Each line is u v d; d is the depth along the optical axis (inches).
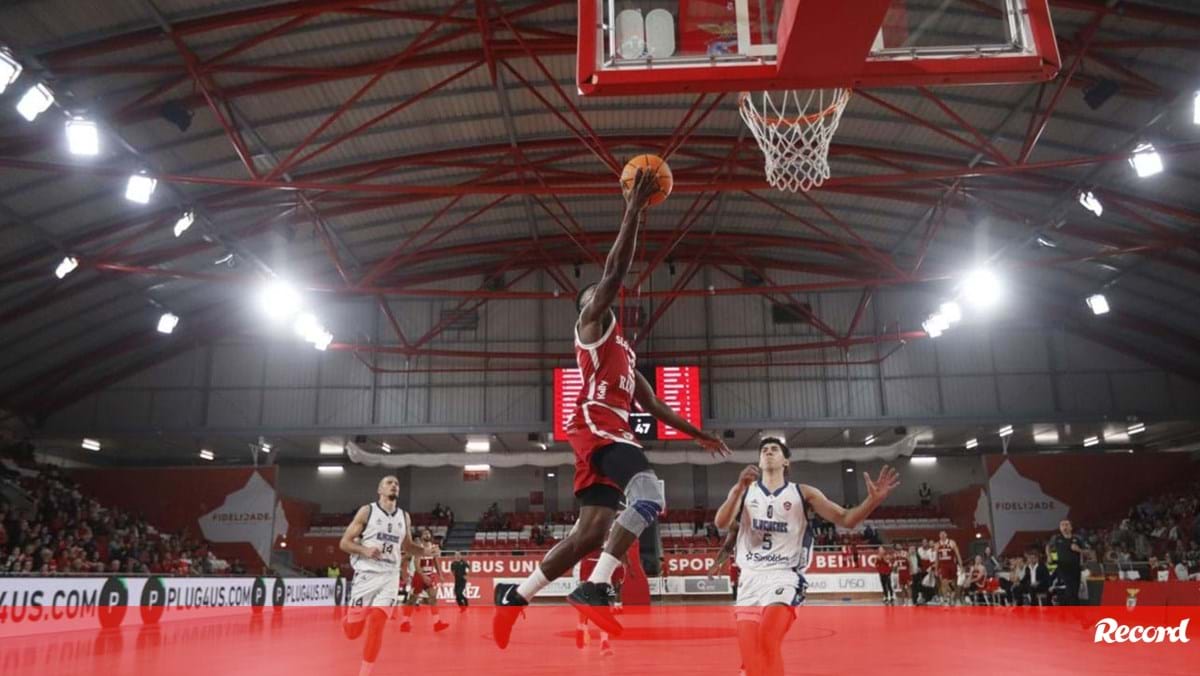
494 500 1633.9
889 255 1243.2
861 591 1224.2
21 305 972.6
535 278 1342.3
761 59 288.4
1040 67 278.5
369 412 1290.6
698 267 1318.9
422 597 1000.9
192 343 1290.6
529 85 788.6
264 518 1316.4
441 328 1296.8
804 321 1320.1
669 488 1603.1
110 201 863.7
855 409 1285.7
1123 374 1266.0
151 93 722.2
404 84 823.1
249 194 938.7
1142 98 770.8
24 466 1163.9
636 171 147.8
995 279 996.6
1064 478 1337.4
